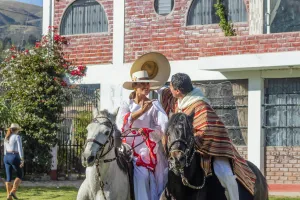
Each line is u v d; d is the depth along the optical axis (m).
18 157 17.09
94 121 8.52
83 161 8.27
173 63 21.86
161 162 9.45
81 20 23.81
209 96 21.12
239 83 20.59
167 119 9.22
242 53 19.81
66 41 23.33
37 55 22.64
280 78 20.06
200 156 8.68
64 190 19.09
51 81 22.44
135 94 9.74
